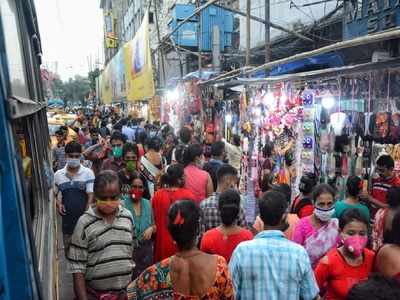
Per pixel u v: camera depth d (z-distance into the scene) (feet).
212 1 26.99
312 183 14.44
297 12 35.78
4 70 5.99
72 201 17.53
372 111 16.51
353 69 16.07
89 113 106.11
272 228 9.40
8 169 5.24
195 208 7.70
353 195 14.16
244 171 27.30
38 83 17.98
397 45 22.71
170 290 7.50
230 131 32.91
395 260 8.82
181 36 56.44
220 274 7.52
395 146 15.66
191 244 7.61
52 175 19.15
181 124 44.45
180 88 44.78
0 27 6.08
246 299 8.88
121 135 21.54
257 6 43.37
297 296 8.73
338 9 29.27
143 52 39.60
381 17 23.73
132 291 7.77
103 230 10.00
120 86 63.62
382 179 16.06
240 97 29.89
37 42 19.51
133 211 14.53
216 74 39.34
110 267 9.97
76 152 17.69
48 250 9.61
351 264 9.62
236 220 11.77
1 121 5.27
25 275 5.33
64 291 16.99
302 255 8.86
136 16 99.96
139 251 14.80
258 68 22.31
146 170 19.95
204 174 17.34
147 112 67.05
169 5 69.05
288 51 38.09
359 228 9.39
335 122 18.06
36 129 13.52
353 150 17.67
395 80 15.35
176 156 22.89
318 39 33.63
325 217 11.50
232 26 56.44
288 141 22.34
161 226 14.44
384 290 5.76
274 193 9.55
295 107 21.65
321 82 20.18
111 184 9.89
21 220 5.46
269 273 8.76
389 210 13.51
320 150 19.85
